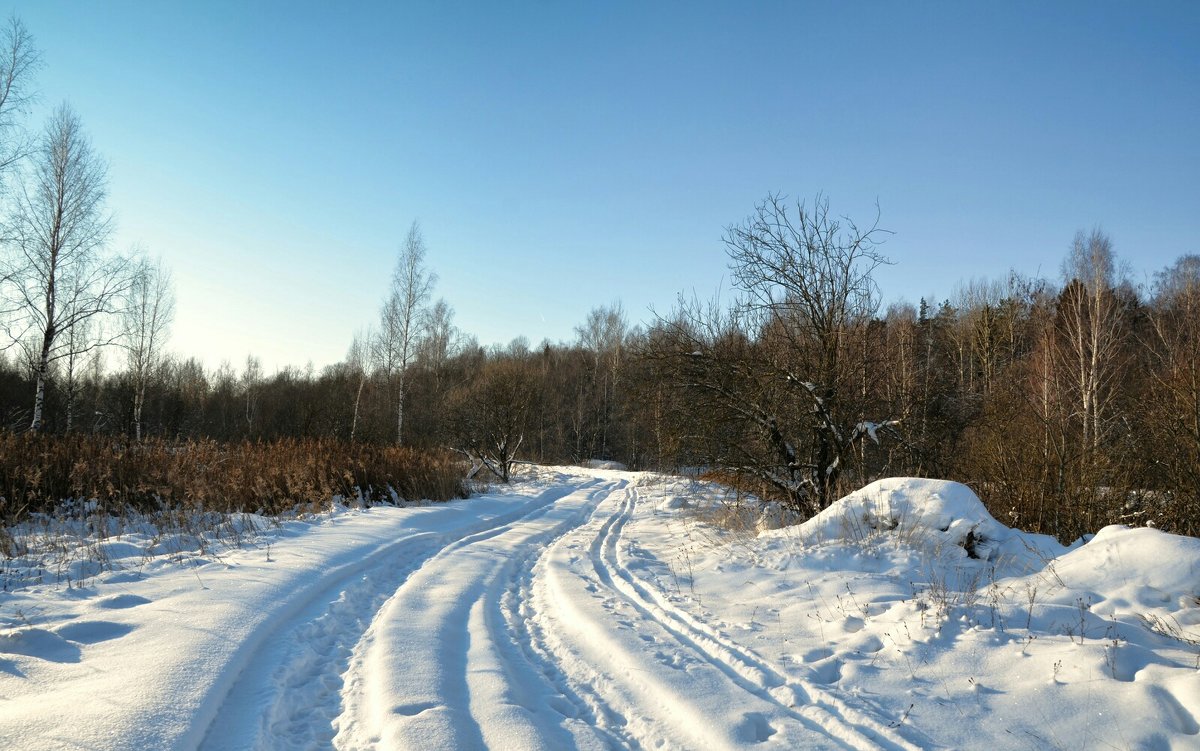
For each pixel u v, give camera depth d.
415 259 37.47
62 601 6.47
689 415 13.65
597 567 9.98
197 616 6.09
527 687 5.25
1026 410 14.79
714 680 5.20
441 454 23.20
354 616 7.07
